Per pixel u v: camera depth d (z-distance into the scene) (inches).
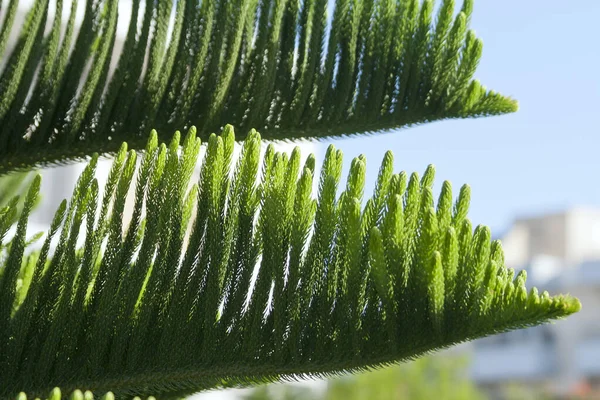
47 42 39.6
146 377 31.0
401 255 29.9
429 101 41.8
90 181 31.8
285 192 31.2
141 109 39.9
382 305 30.2
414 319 29.8
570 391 605.3
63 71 39.7
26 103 39.4
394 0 41.7
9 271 31.7
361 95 41.7
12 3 39.0
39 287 31.2
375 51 41.7
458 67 41.5
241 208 31.5
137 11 39.7
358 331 30.2
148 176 31.8
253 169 31.5
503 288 29.2
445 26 41.4
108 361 30.9
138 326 30.9
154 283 31.0
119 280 31.1
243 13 39.8
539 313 28.5
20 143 39.4
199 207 31.4
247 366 30.9
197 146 31.8
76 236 31.4
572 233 841.5
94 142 40.0
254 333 30.7
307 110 41.3
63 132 39.7
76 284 31.7
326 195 30.8
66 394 30.9
